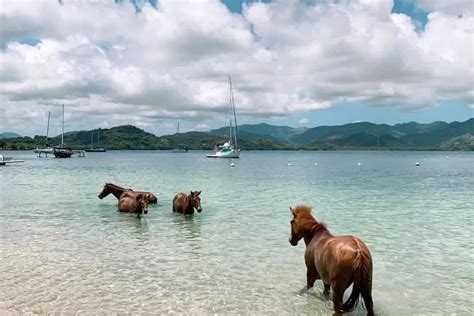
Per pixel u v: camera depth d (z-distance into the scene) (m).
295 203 28.53
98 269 13.20
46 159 131.38
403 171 74.12
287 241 17.12
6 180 48.41
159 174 61.69
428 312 10.12
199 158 158.50
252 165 100.62
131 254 15.06
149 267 13.48
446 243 16.81
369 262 8.85
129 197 24.86
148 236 18.12
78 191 35.94
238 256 14.84
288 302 10.60
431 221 21.66
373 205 27.58
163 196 33.00
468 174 64.19
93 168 79.75
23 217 22.80
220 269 13.29
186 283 11.97
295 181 48.56
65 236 18.02
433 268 13.54
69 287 11.52
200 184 43.97
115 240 17.31
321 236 10.45
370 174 63.97
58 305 10.27
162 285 11.77
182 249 15.82
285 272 12.99
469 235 18.28
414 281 12.29
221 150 142.62
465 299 10.94
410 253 15.30
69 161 118.00
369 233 18.72
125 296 10.92
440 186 42.34
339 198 31.47
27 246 16.12
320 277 10.60
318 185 43.25
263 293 11.21
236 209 25.92
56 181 47.03
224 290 11.42
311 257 10.59
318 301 10.66
